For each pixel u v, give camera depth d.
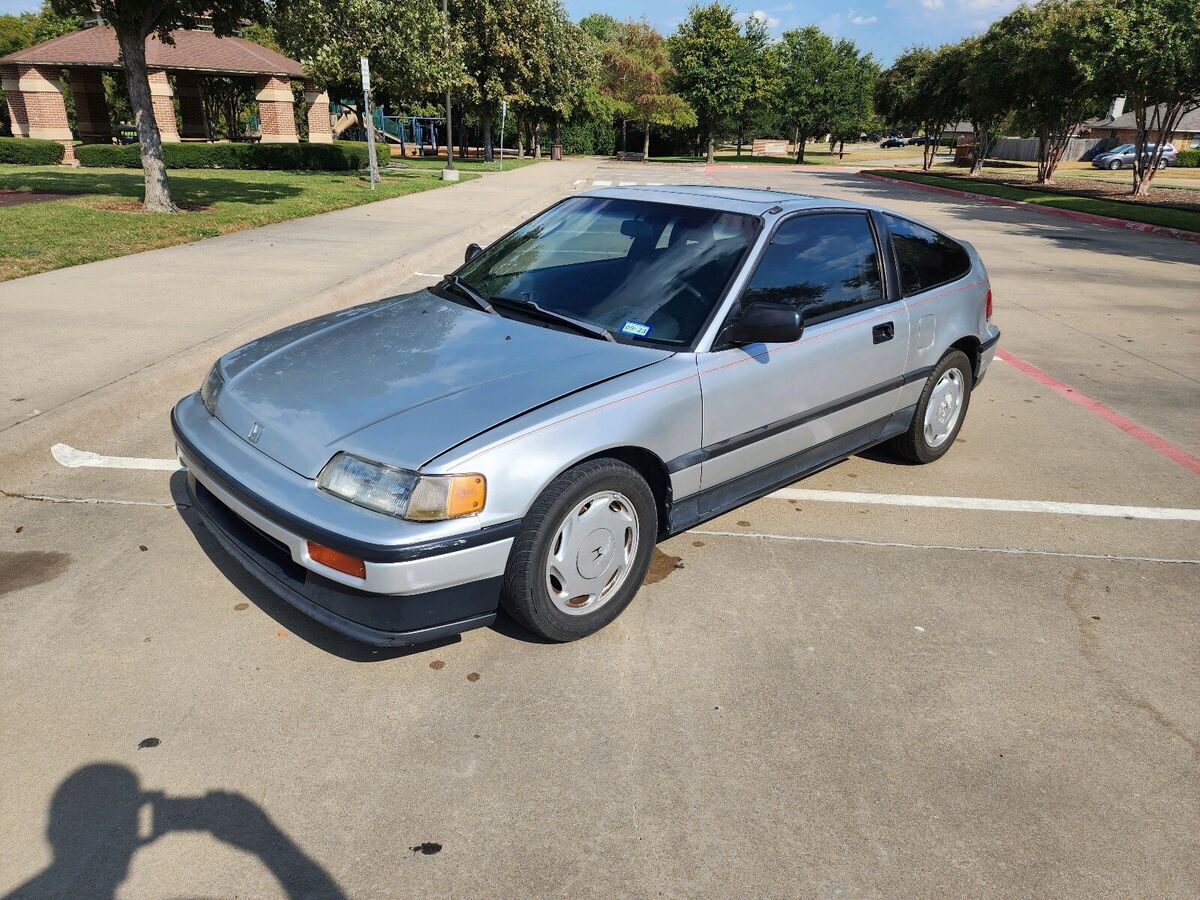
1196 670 3.14
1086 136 63.28
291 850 2.20
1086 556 3.96
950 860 2.26
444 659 3.02
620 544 3.14
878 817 2.39
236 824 2.28
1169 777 2.59
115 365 5.70
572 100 43.88
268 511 2.75
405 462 2.63
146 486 4.29
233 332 6.63
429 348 3.34
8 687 2.78
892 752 2.65
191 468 3.25
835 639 3.24
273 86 31.33
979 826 2.38
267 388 3.19
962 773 2.57
